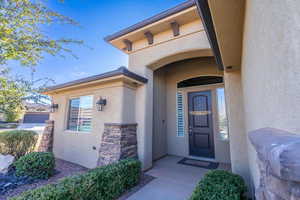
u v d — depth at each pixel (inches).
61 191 73.8
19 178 122.0
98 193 92.0
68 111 209.5
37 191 72.1
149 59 169.5
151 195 108.2
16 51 110.1
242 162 111.1
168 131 236.7
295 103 19.1
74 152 183.9
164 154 223.5
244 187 81.4
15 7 106.9
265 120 35.9
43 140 218.2
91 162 164.1
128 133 154.8
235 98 119.4
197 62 217.5
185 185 124.0
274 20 24.3
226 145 189.0
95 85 177.8
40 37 122.8
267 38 28.9
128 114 160.1
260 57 36.4
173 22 147.2
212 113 204.8
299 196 15.1
